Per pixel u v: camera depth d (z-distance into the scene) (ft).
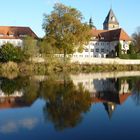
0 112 80.53
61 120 70.79
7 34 384.68
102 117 74.18
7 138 57.36
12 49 272.10
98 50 416.26
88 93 117.70
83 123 67.92
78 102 96.02
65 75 214.07
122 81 168.76
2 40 379.55
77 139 56.49
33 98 103.19
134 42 453.17
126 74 228.43
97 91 124.98
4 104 92.27
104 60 321.73
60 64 282.56
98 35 423.23
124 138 56.90
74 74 225.76
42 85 143.54
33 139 56.65
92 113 78.95
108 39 420.77
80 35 280.31
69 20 275.80
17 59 271.90
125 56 354.95
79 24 279.69
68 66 283.18
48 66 271.69
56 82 159.74
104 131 61.52
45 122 68.95
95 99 102.94
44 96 107.86
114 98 105.60
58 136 58.29
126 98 106.22
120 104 93.40
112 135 58.80
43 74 222.89
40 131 61.62
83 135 58.85
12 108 86.12
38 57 287.07
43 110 82.79
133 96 111.14
